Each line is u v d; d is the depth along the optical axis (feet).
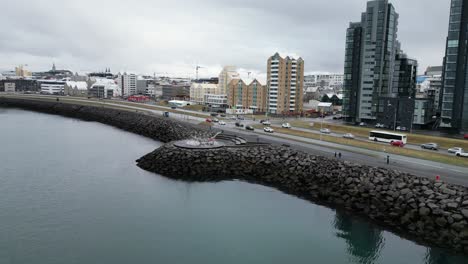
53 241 161.27
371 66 494.59
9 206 198.90
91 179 248.93
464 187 168.45
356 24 517.14
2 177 251.19
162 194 220.64
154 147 368.07
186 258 148.87
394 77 548.31
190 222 181.78
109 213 191.62
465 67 398.01
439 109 530.27
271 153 264.31
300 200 209.36
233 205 203.21
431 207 162.81
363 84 501.97
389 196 181.57
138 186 234.99
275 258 149.48
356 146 293.02
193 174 255.70
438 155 252.83
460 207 157.48
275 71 633.20
